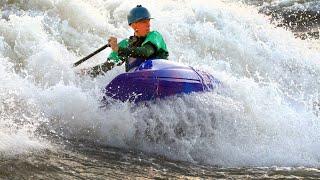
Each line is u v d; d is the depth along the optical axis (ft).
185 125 68.18
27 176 45.73
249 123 71.82
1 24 95.20
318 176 56.59
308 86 122.62
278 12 217.97
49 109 67.46
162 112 67.46
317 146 70.44
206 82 72.38
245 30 130.82
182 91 68.90
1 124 60.08
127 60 74.74
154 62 71.15
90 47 106.22
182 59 115.85
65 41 104.58
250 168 59.72
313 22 197.77
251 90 75.97
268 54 127.95
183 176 52.90
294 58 130.00
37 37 97.30
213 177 53.67
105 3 120.06
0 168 46.24
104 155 57.16
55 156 52.75
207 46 121.29
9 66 82.07
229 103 71.67
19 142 54.60
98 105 67.67
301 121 76.33
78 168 50.39
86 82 74.02
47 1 108.88
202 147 66.59
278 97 80.84
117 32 114.21
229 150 66.64
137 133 66.03
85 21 110.73
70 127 65.31
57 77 79.25
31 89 72.74
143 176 50.96
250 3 235.40
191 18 125.08
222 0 156.46
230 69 119.96
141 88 67.41
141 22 74.84
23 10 107.86
